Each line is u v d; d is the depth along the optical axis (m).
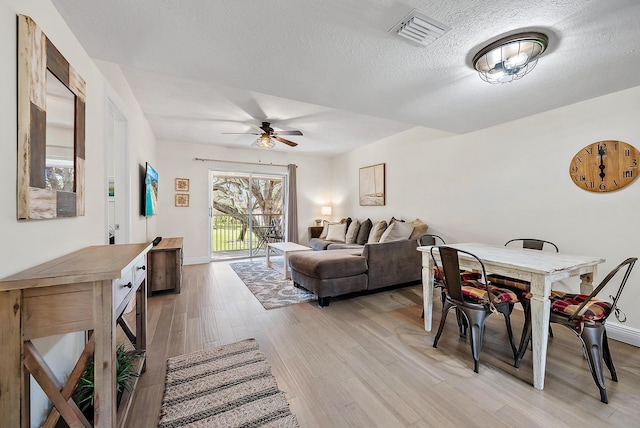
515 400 1.55
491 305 1.84
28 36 1.07
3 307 0.92
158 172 5.10
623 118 2.25
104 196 2.01
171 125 4.19
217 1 1.28
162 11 1.34
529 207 2.91
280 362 1.92
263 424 1.36
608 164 2.34
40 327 0.95
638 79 2.04
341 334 2.37
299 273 3.46
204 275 4.44
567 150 2.59
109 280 1.01
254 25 1.46
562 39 1.55
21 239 1.05
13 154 1.01
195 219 5.43
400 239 3.87
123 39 1.57
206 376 1.74
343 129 4.48
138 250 1.52
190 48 1.67
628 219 2.25
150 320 2.64
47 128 1.22
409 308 3.02
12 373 0.92
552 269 1.65
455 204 3.76
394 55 1.74
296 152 6.34
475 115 2.82
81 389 1.32
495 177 3.24
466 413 1.45
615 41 1.56
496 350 2.12
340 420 1.39
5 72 0.98
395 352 2.07
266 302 3.16
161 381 1.69
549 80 2.05
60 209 1.31
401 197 4.71
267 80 2.08
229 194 6.69
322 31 1.50
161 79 2.67
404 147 4.62
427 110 2.67
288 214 6.30
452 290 2.04
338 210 6.58
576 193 2.55
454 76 1.99
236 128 4.35
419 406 1.50
